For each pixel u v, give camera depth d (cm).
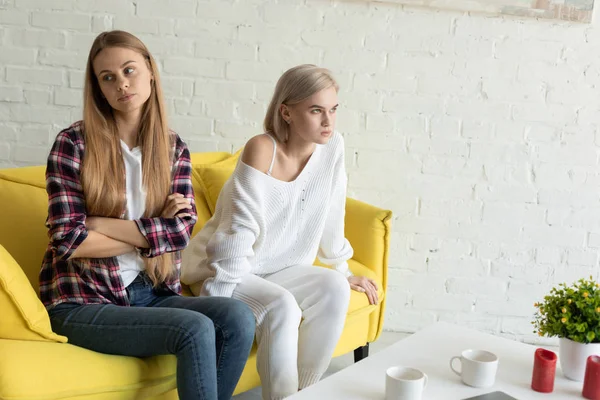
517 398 148
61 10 258
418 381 139
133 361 162
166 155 182
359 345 225
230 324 169
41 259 193
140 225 171
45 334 156
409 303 290
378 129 276
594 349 159
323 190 210
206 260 203
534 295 287
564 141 276
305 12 267
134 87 173
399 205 282
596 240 282
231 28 266
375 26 269
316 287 196
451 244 285
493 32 269
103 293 173
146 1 261
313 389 146
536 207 281
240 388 191
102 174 172
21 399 140
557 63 271
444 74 272
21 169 208
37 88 262
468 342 177
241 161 204
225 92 270
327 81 199
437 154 278
